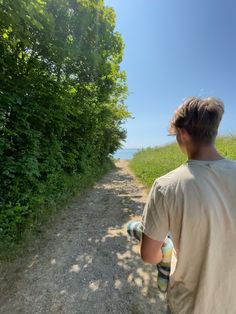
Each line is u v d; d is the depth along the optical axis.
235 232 0.83
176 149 15.52
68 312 2.14
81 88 7.65
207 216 0.82
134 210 5.48
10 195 3.69
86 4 7.15
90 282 2.61
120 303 2.27
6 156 3.79
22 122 3.99
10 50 4.14
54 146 5.39
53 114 5.04
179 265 0.92
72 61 6.61
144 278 2.70
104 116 9.81
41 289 2.47
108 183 9.41
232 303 0.87
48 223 4.45
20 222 3.77
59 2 6.11
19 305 2.22
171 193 0.88
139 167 12.53
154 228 0.92
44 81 4.64
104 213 5.26
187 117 0.93
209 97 0.95
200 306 0.88
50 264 2.99
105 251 3.38
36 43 4.83
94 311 2.16
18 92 3.96
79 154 7.88
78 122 7.64
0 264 2.88
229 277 0.85
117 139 19.09
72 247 3.50
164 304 2.25
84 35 7.36
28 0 3.35
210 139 0.93
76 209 5.57
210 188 0.84
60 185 5.95
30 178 4.13
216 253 0.84
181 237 0.87
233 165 0.92
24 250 3.31
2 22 3.25
